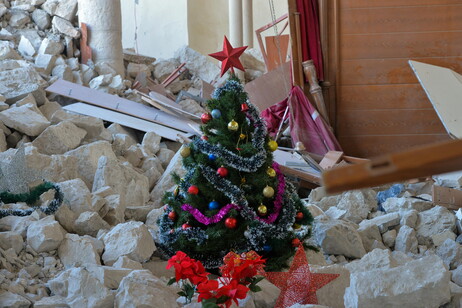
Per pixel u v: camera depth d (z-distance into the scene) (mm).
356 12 11375
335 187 1135
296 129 10969
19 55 12117
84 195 6574
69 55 12727
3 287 4918
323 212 7363
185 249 5555
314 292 4703
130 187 7789
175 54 14844
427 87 10305
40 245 5602
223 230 5367
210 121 5527
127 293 4496
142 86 13180
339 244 6367
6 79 10508
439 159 1066
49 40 12391
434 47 11344
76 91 11250
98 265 5398
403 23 11352
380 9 11344
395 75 11438
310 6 11344
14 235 5605
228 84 5559
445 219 7102
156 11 19656
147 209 7223
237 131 5484
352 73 11477
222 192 5422
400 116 11469
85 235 5883
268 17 19422
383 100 11477
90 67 12555
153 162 9250
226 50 6879
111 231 5824
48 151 8773
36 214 6074
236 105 5500
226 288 4043
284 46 13242
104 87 11953
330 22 11430
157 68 14320
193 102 12289
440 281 4430
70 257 5574
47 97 11203
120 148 9531
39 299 4938
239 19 16531
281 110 11719
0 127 9055
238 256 4328
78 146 9008
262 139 5480
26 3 13555
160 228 5711
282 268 5453
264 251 5480
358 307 4418
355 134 11562
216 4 19500
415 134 11477
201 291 4039
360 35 11422
